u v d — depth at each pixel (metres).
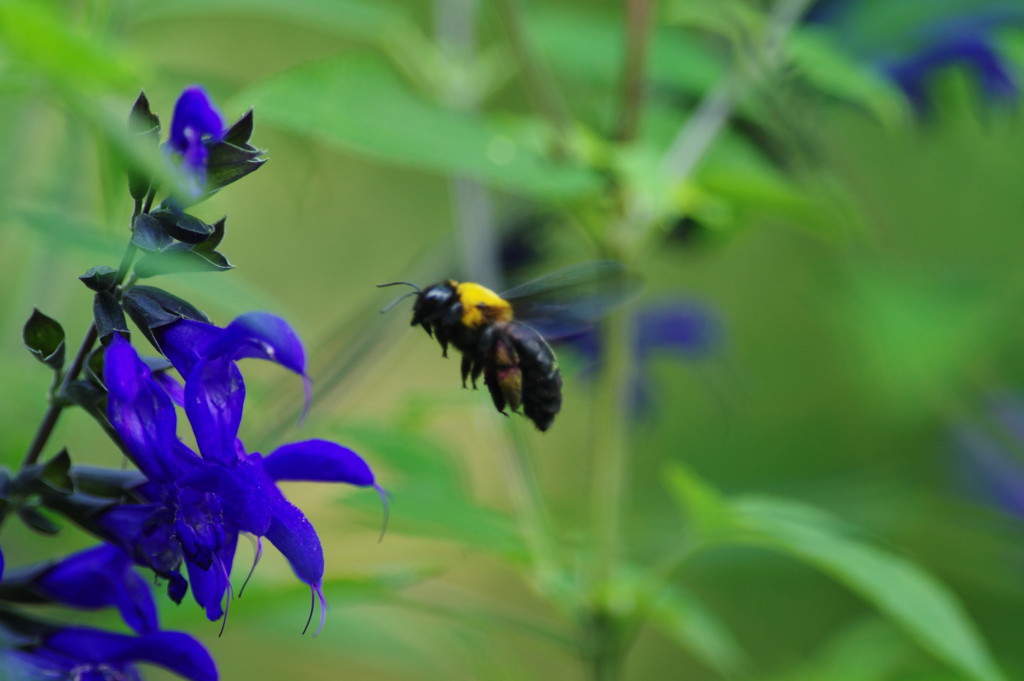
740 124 0.50
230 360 0.38
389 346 0.50
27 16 0.40
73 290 0.47
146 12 0.46
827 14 0.51
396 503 0.45
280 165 0.45
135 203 0.38
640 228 0.47
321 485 0.53
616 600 0.47
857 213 0.48
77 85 0.41
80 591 0.39
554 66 0.51
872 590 0.44
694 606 0.49
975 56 0.50
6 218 0.42
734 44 0.50
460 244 0.50
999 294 0.52
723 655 0.48
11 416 0.45
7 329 0.46
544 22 0.50
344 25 0.49
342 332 0.49
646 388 0.53
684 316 0.53
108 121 0.40
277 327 0.38
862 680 0.50
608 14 0.53
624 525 0.50
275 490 0.38
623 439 0.48
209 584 0.38
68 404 0.39
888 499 0.53
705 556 0.50
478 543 0.45
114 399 0.38
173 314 0.38
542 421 0.46
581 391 0.52
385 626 0.48
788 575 0.52
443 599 0.49
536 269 0.52
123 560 0.39
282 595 0.44
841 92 0.50
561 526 0.51
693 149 0.48
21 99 0.45
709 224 0.49
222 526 0.38
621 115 0.47
